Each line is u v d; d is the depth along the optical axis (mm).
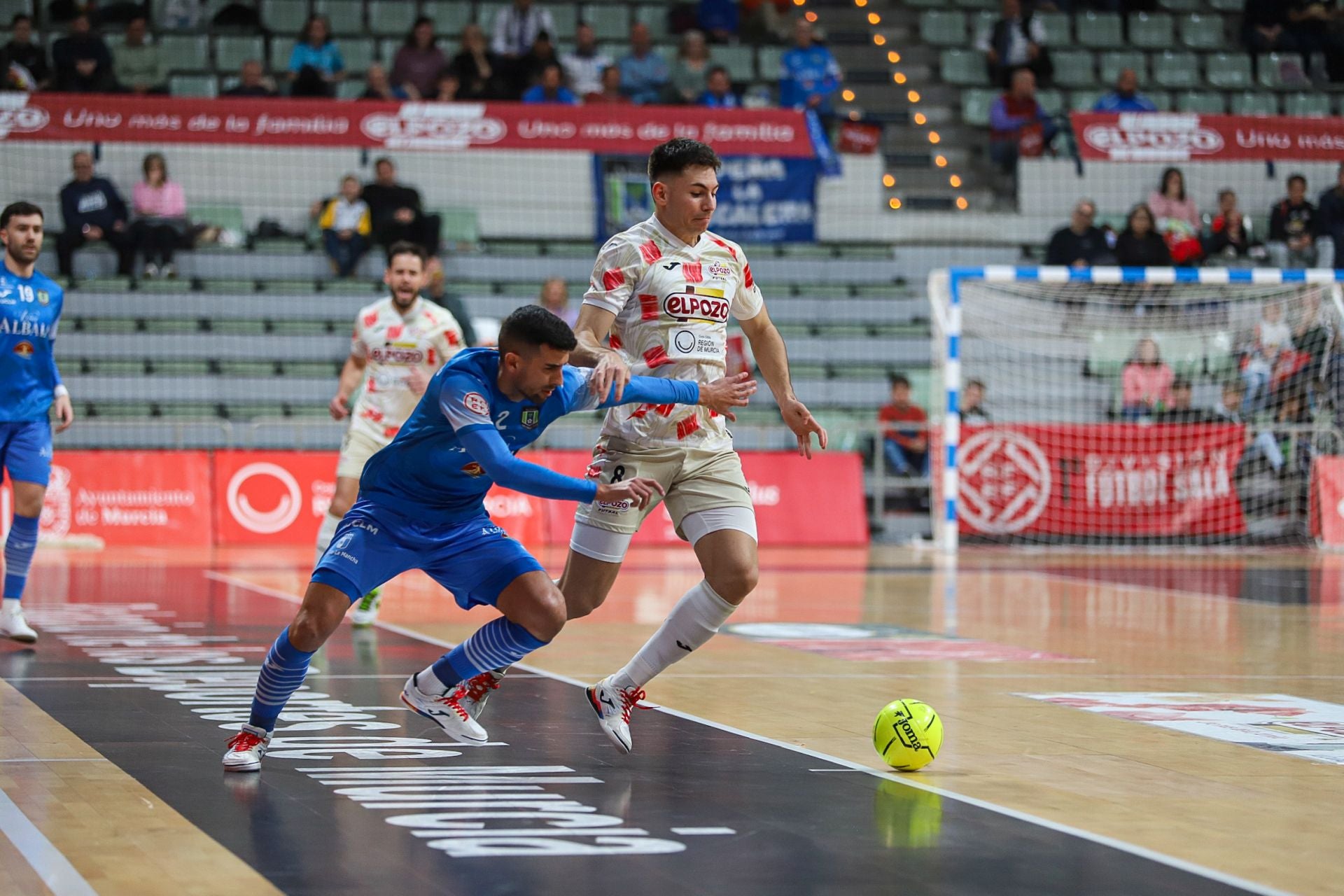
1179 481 24828
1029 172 31109
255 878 5316
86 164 26688
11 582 11922
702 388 7426
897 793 6859
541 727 8539
